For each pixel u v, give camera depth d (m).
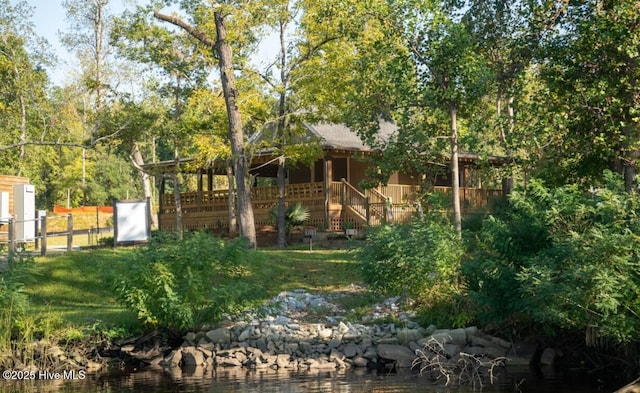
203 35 29.52
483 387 13.59
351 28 23.20
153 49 36.78
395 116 23.33
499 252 15.05
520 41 23.12
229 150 31.42
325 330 17.34
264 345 16.78
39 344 16.28
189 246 17.11
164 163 39.31
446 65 21.31
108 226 55.44
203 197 39.53
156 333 17.25
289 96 30.33
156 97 38.84
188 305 16.53
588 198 15.05
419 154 23.47
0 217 28.59
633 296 12.50
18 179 32.91
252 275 21.56
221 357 16.47
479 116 24.45
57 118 43.06
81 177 72.00
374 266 17.53
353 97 23.25
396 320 17.59
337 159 38.25
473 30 25.97
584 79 21.47
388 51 22.27
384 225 18.67
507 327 16.19
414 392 13.23
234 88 29.11
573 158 22.73
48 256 22.86
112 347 16.88
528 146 21.81
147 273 16.41
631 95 20.62
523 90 22.97
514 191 15.44
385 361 16.00
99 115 39.66
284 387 13.74
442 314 17.02
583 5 21.69
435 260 16.89
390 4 21.50
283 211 31.77
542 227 14.45
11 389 13.97
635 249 12.30
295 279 22.34
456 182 21.52
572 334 15.84
